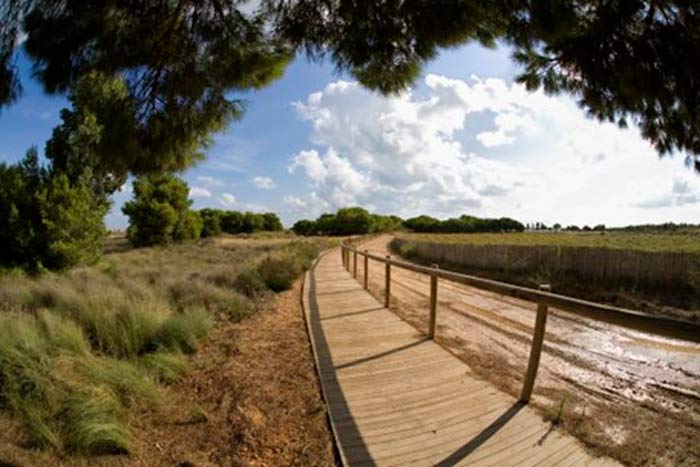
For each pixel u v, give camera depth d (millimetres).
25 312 5352
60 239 11078
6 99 1818
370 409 3131
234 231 67938
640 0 2156
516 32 2174
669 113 3057
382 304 7688
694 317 7816
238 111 2895
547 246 13641
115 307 5340
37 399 2922
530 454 2482
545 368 4461
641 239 34219
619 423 3012
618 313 2275
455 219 98000
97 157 2549
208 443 2707
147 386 3330
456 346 5152
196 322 5195
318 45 2467
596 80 2699
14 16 1747
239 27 2430
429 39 2266
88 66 2074
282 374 3912
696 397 3701
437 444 2613
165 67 2467
